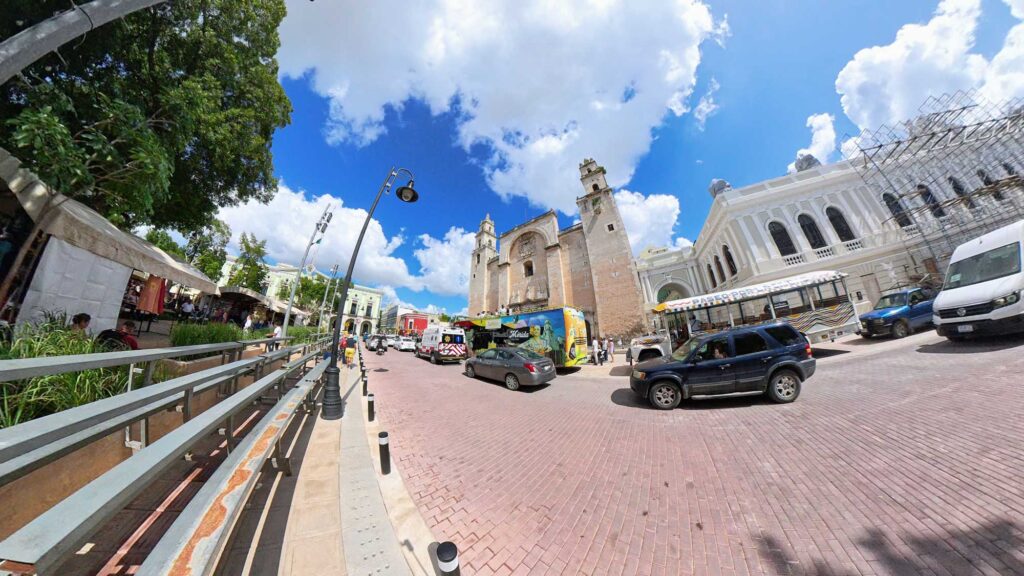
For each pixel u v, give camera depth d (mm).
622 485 3736
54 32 2324
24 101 6020
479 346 16781
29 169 3936
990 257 7133
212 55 8391
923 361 6980
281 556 2486
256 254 23438
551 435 5547
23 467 1522
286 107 10992
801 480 3455
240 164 9906
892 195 16047
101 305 5809
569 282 24656
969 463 3232
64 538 1021
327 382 6453
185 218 10219
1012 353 6074
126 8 2596
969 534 2402
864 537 2547
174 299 14656
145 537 2264
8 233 5051
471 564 2561
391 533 2844
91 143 4012
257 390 3309
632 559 2584
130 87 7129
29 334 3424
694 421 5684
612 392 8781
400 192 8680
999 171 15227
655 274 24703
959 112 15258
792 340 6230
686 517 3061
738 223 16984
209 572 1367
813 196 16391
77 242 4324
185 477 3092
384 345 24453
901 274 14430
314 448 4695
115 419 2277
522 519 3158
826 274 9930
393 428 6000
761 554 2516
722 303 10508
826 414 5125
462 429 5945
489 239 34188
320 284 37438
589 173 25562
